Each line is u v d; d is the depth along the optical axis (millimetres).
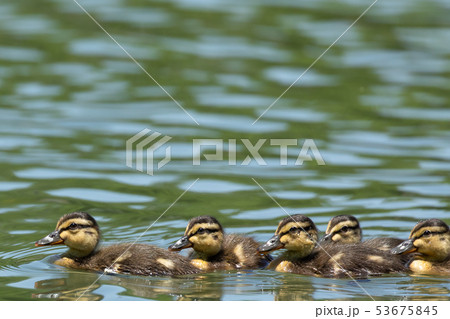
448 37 26531
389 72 23594
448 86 22406
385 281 11828
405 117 20203
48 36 26531
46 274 12047
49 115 20109
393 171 16828
